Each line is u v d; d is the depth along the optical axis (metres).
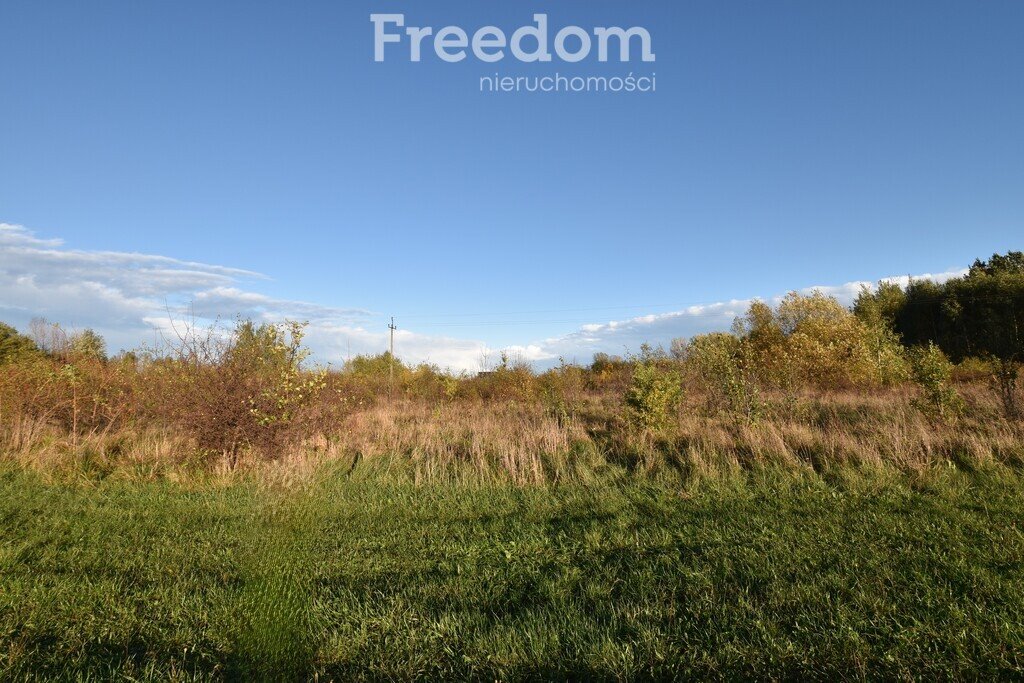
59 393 11.59
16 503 7.09
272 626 3.58
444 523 6.44
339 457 10.10
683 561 4.94
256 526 4.59
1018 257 41.69
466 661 3.30
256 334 10.49
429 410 18.06
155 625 3.76
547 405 16.16
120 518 6.51
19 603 4.08
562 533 5.83
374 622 3.77
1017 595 3.84
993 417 10.04
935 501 6.33
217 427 9.31
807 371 20.67
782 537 5.41
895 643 3.34
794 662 3.21
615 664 3.22
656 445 10.26
